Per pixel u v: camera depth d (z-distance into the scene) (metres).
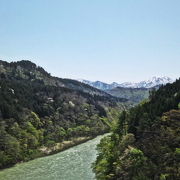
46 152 132.25
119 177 75.19
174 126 82.62
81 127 184.50
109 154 89.88
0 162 105.25
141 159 75.06
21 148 122.75
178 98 98.75
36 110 175.12
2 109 141.12
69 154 125.88
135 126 97.94
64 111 198.88
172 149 74.50
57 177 87.62
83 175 88.56
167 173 66.75
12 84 195.25
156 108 98.44
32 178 87.56
